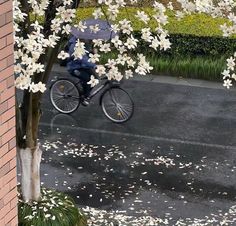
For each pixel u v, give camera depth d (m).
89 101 11.91
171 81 13.73
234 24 6.88
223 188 9.15
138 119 11.62
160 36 6.63
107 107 11.48
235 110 12.20
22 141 7.12
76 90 11.67
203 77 13.88
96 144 10.53
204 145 10.59
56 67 14.20
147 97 12.74
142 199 8.79
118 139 10.76
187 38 14.16
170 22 14.42
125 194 8.92
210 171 9.66
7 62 4.38
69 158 10.00
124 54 6.86
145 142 10.66
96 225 7.84
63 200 7.53
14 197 4.78
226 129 11.28
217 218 8.29
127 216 8.23
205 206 8.63
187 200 8.79
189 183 9.28
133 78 13.71
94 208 8.48
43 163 9.80
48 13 6.59
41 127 11.18
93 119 11.56
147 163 9.88
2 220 4.64
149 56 14.17
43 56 6.61
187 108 12.23
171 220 8.20
